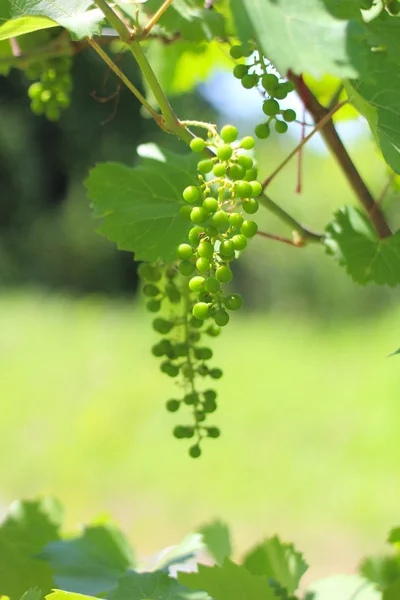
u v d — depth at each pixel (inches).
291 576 66.1
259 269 800.9
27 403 408.2
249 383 460.4
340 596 65.1
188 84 104.0
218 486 312.0
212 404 66.6
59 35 86.7
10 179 815.1
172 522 282.4
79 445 351.3
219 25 68.0
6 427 376.5
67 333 579.8
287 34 42.6
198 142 52.6
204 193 52.6
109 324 627.2
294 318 753.0
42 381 441.4
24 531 74.0
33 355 505.7
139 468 330.3
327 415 388.5
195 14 68.1
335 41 41.9
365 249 71.7
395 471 310.8
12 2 53.3
